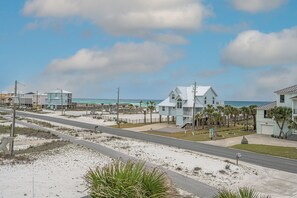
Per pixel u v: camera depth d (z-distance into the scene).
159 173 11.62
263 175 28.80
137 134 61.41
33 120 89.44
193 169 29.36
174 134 61.50
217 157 37.31
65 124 81.25
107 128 73.06
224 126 74.25
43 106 172.38
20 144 43.44
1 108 158.75
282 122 54.72
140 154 36.34
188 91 79.56
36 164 26.89
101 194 10.06
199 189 22.56
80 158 31.27
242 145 46.41
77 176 23.03
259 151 41.44
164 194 10.33
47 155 31.92
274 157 37.81
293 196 22.45
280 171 30.48
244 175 28.39
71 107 168.50
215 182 25.42
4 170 23.92
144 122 86.25
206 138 54.62
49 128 68.50
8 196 17.27
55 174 23.47
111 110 146.38
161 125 78.69
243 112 71.00
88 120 96.31
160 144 47.69
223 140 52.50
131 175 10.33
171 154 36.97
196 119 72.00
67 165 27.25
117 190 9.96
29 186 19.56
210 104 76.44
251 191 11.25
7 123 77.56
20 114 118.00
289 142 49.41
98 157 32.69
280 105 57.78
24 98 171.38
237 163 32.41
